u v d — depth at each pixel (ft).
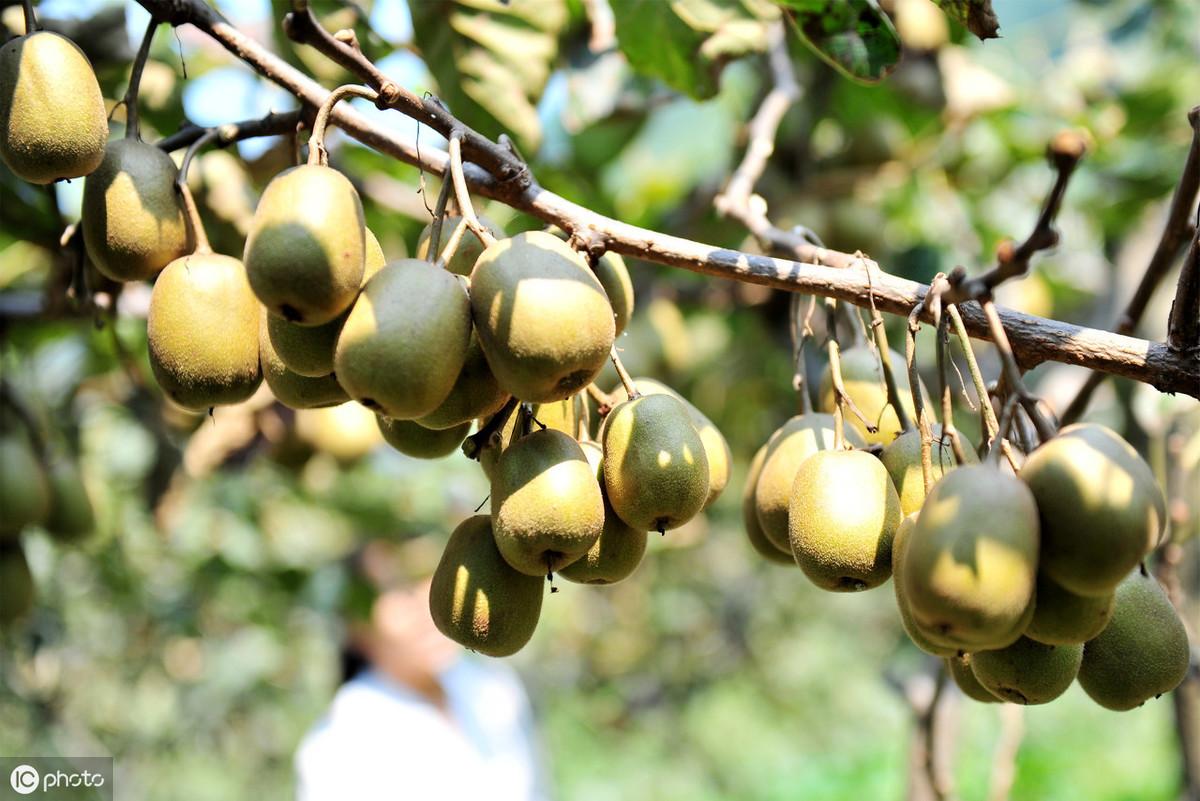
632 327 11.39
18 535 8.48
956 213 12.06
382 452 14.08
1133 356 4.74
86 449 12.53
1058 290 13.00
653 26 8.00
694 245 5.11
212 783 24.36
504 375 4.44
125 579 14.99
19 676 14.39
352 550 14.51
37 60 4.86
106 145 5.08
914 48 11.09
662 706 29.84
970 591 3.88
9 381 8.59
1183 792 8.79
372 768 13.64
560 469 4.64
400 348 4.26
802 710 30.32
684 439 4.80
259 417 10.97
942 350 4.52
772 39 8.82
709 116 12.82
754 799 26.76
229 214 8.20
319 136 4.71
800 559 4.81
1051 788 19.20
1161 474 9.16
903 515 4.82
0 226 8.46
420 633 14.30
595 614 26.86
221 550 14.74
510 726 15.12
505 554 4.70
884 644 31.04
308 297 4.35
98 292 8.02
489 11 7.98
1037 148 12.21
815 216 11.09
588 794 28.86
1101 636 4.62
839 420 5.10
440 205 4.76
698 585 26.96
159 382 5.04
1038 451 4.14
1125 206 12.44
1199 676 8.40
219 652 21.44
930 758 8.78
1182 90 12.41
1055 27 15.30
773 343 12.74
